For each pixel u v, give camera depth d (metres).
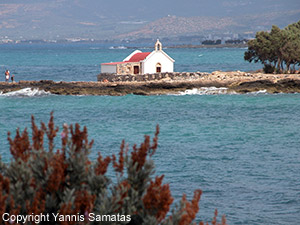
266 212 120.50
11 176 40.94
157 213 41.22
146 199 41.34
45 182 41.16
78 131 45.62
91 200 40.09
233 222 112.25
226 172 161.75
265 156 188.00
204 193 137.00
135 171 43.84
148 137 45.38
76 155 42.72
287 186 144.12
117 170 45.62
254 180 151.25
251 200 130.62
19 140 45.25
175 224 40.72
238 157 185.75
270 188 142.00
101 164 43.78
